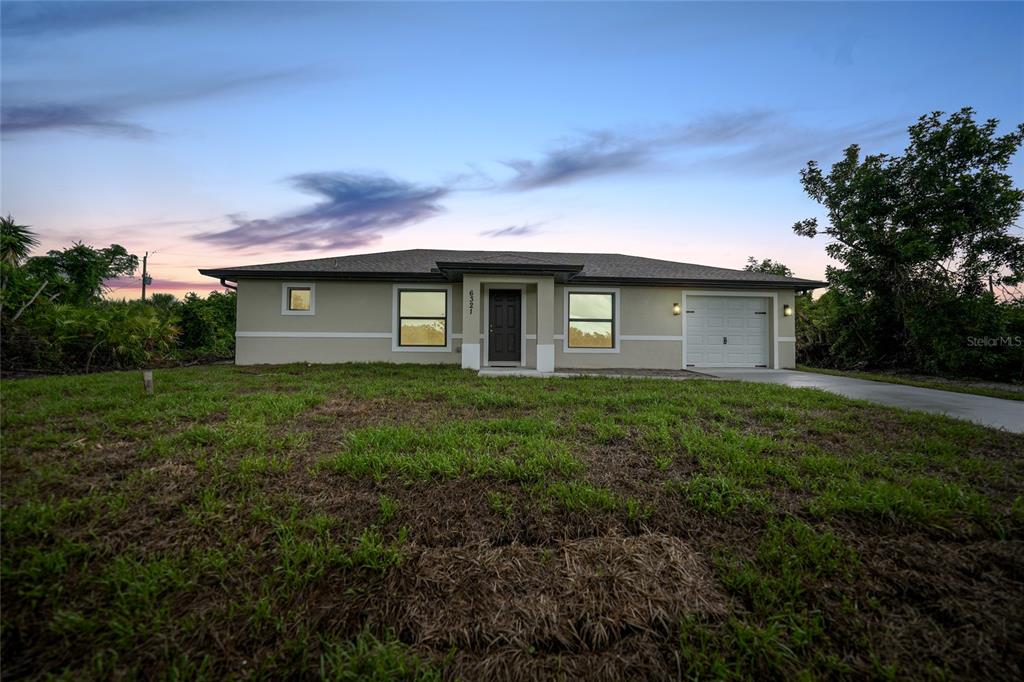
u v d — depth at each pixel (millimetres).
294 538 2389
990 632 1832
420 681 1647
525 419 4875
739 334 12492
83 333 10281
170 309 15180
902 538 2484
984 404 6770
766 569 2244
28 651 1737
